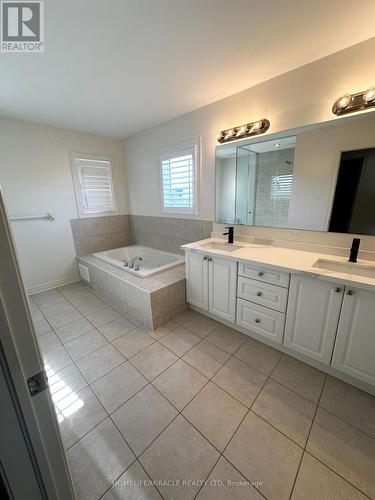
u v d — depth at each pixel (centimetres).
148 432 126
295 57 163
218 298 217
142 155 339
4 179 270
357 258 170
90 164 341
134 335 215
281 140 194
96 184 353
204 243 248
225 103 224
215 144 242
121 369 173
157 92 211
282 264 163
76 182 330
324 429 126
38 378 50
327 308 148
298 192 193
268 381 159
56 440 57
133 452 117
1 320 43
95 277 306
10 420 48
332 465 109
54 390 156
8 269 43
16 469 51
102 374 169
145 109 250
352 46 151
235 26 132
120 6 115
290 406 140
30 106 233
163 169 311
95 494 101
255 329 194
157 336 212
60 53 151
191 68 174
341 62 157
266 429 126
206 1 115
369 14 124
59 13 118
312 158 181
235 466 109
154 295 217
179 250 322
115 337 213
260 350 191
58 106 236
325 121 170
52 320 245
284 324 174
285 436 122
